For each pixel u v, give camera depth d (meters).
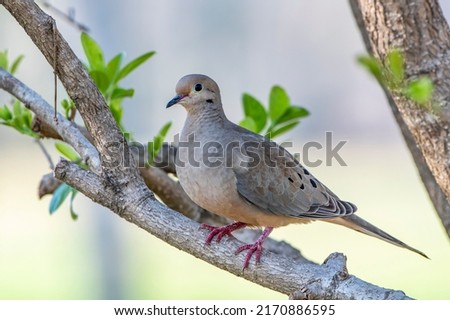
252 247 6.25
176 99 7.82
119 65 7.66
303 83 21.56
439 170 5.59
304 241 15.84
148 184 8.07
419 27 5.60
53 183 8.19
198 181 7.43
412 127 5.62
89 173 6.37
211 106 7.79
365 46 6.96
